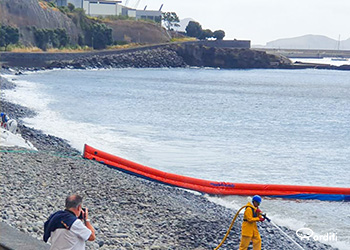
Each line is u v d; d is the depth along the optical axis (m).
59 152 28.98
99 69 165.75
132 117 59.50
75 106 66.31
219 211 20.92
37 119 49.78
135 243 14.14
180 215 18.47
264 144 45.00
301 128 58.31
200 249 15.12
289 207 23.67
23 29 162.12
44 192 17.94
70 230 6.28
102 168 25.09
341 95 115.50
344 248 18.17
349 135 53.56
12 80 102.44
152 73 162.62
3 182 18.17
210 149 40.38
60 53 160.25
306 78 182.50
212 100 90.06
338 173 33.97
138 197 19.98
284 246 17.27
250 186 25.45
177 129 51.62
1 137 27.86
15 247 6.70
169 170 31.77
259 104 87.31
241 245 12.88
